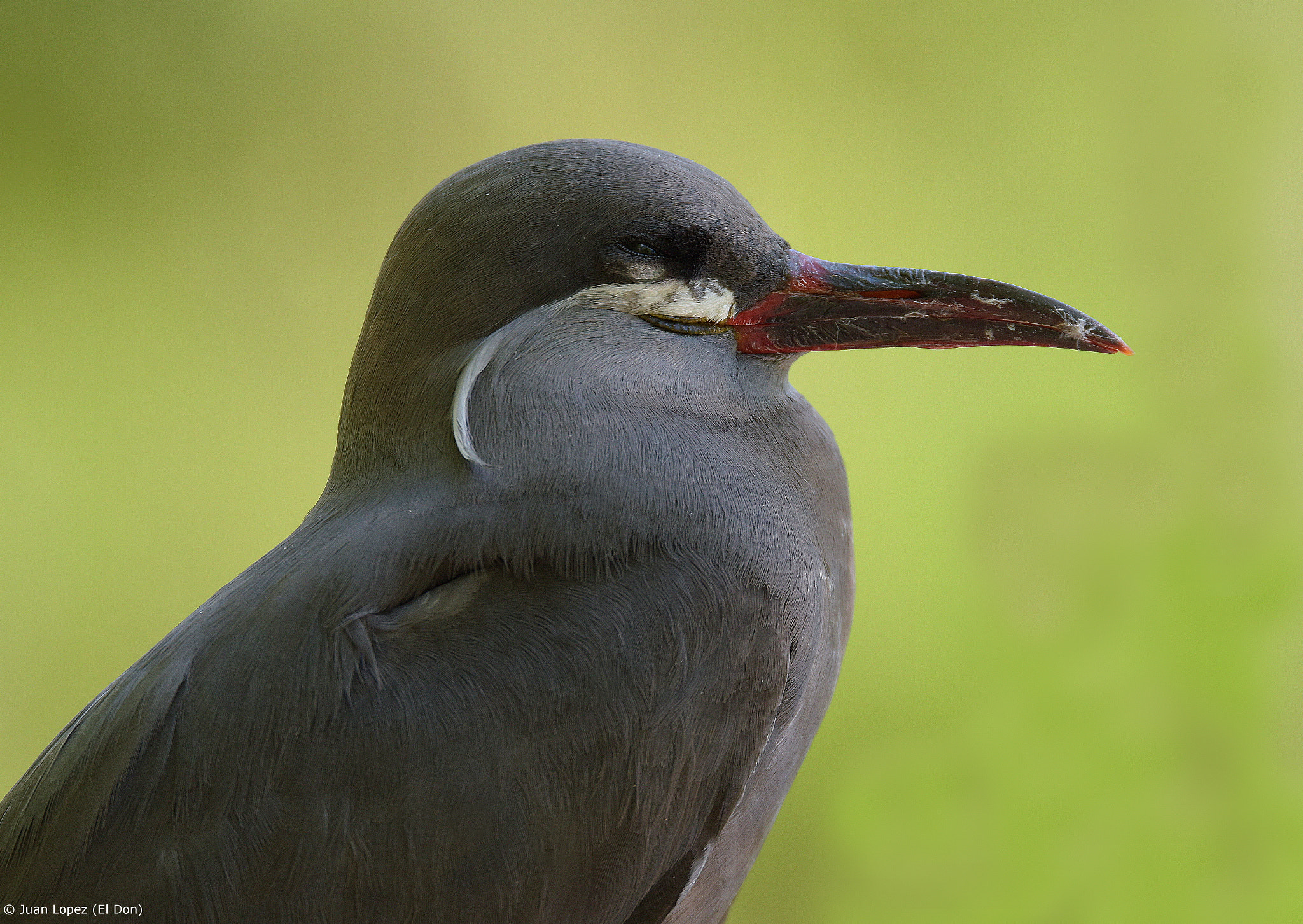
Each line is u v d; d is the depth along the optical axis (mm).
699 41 14766
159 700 5344
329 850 5129
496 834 5215
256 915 5105
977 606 12594
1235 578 11977
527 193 5809
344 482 5902
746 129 14688
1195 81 14344
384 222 14812
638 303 5988
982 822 11328
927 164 14609
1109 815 11070
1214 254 14070
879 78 14648
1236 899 10672
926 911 11242
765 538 5797
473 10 14789
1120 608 12086
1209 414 13227
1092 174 14438
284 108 14727
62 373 14281
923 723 12203
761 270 6293
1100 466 12984
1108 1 14453
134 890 5133
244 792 5168
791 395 6652
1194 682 11523
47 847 5348
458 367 5699
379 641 5316
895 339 6461
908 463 13227
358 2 14734
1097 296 14227
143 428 14297
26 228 14359
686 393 6070
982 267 14461
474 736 5211
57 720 13656
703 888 6098
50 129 14398
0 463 13938
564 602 5422
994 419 13281
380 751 5168
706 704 5512
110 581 13969
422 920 5184
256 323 14609
